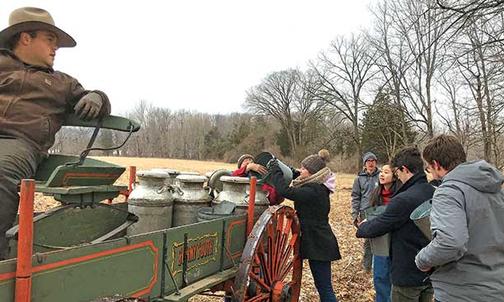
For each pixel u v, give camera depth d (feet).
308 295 21.49
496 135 38.24
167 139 254.27
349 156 161.58
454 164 10.53
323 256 16.62
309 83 175.42
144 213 13.64
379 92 72.95
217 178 18.19
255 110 216.95
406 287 13.06
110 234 12.42
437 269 10.02
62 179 10.74
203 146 252.21
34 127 11.13
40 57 11.71
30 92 11.25
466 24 20.35
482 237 9.54
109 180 12.14
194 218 14.87
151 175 13.69
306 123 196.54
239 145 232.32
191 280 11.73
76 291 8.07
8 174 10.24
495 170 9.79
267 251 14.82
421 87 57.26
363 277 24.91
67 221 11.39
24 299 7.09
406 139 72.90
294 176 18.11
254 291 14.21
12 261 7.09
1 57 11.37
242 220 14.44
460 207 9.42
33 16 11.40
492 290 9.45
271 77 212.23
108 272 8.78
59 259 7.71
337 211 52.95
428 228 11.96
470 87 37.91
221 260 13.21
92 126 12.33
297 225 16.62
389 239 13.56
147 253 9.89
